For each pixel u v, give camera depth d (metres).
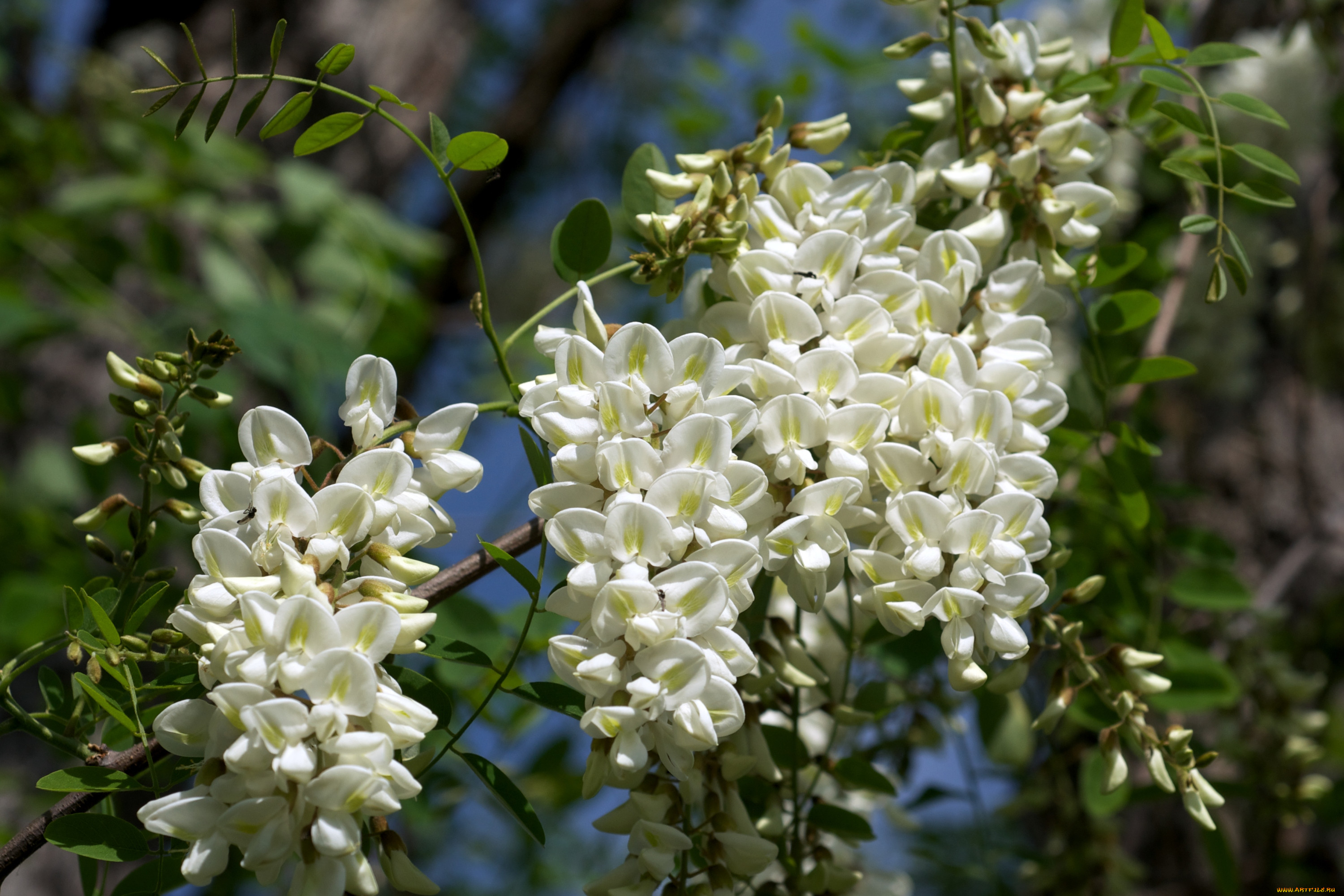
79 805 0.68
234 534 0.66
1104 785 0.71
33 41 1.36
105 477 0.93
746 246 0.72
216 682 0.64
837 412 0.68
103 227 1.24
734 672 0.65
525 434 0.69
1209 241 1.20
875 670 0.84
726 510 0.66
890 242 0.72
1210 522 1.30
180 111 1.47
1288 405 1.34
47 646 0.70
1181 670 0.82
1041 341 0.72
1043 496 0.69
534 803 1.01
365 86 1.74
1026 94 0.75
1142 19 0.77
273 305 0.99
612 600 0.65
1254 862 1.05
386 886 1.12
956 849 0.99
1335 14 1.05
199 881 0.63
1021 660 0.73
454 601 0.76
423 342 1.56
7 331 1.05
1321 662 1.15
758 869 0.69
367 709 0.63
